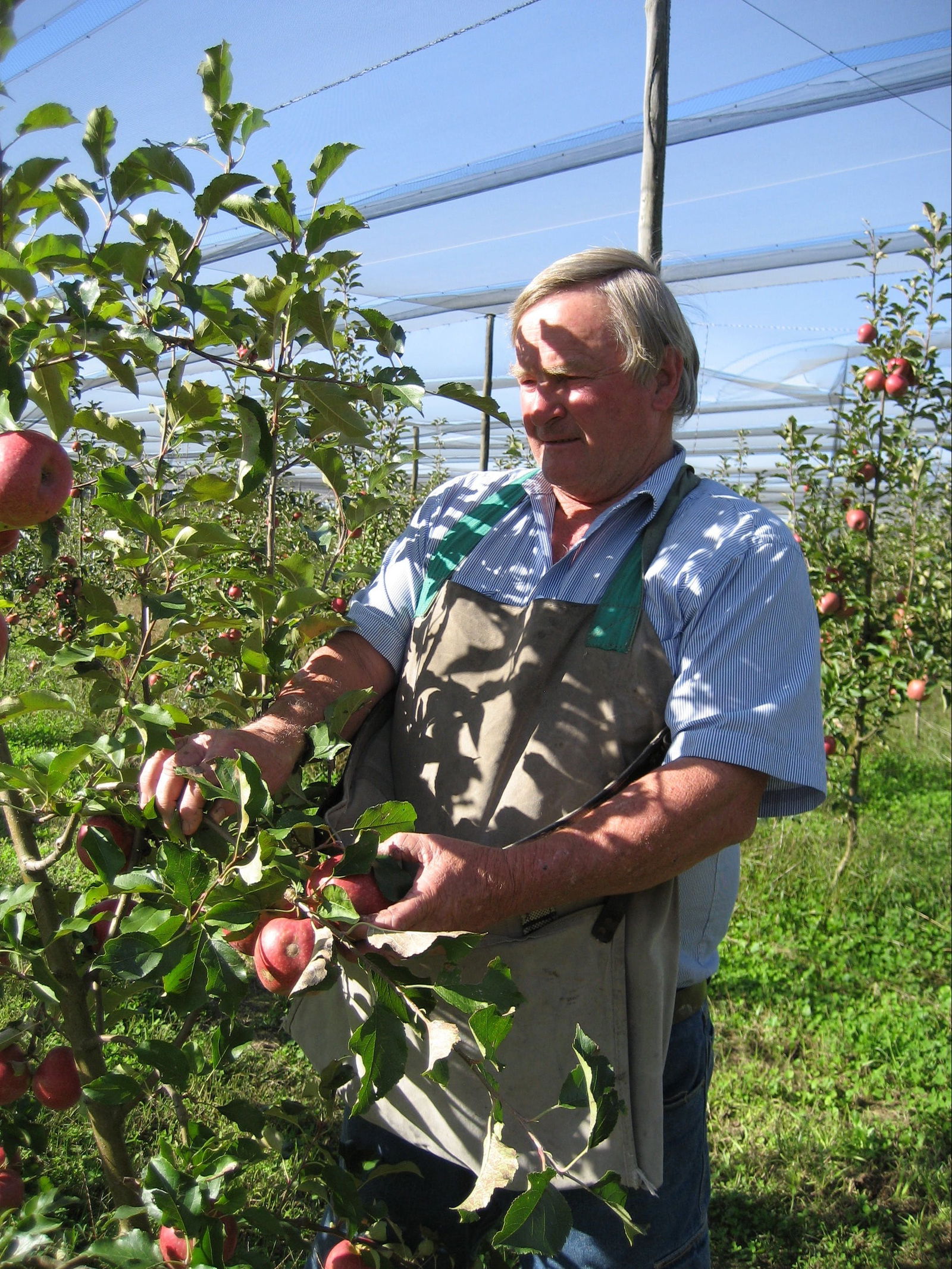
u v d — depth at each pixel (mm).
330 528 2201
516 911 1408
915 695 5418
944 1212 2975
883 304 5492
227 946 1180
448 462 17297
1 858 3992
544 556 1726
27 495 1203
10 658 6508
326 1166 1593
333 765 2023
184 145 1479
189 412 1593
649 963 1563
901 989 4379
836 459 5668
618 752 1575
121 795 1562
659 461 1746
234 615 1830
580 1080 1193
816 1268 2742
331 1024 1854
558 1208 1128
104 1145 1543
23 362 1271
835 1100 3508
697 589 1565
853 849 5645
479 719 1659
